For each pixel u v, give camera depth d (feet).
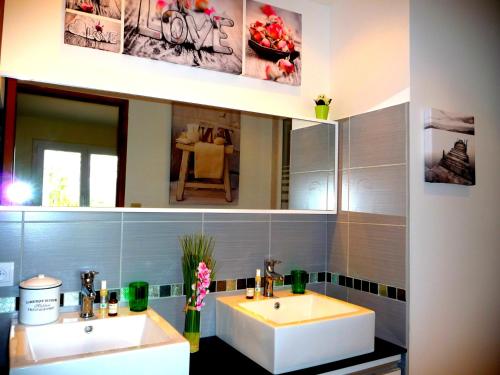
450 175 6.04
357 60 6.66
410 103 5.76
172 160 5.64
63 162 4.89
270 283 6.20
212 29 6.14
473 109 6.58
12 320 4.67
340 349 5.05
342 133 6.91
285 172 6.55
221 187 6.01
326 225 7.14
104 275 5.24
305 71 7.07
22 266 4.78
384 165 6.08
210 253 5.95
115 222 5.32
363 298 6.36
